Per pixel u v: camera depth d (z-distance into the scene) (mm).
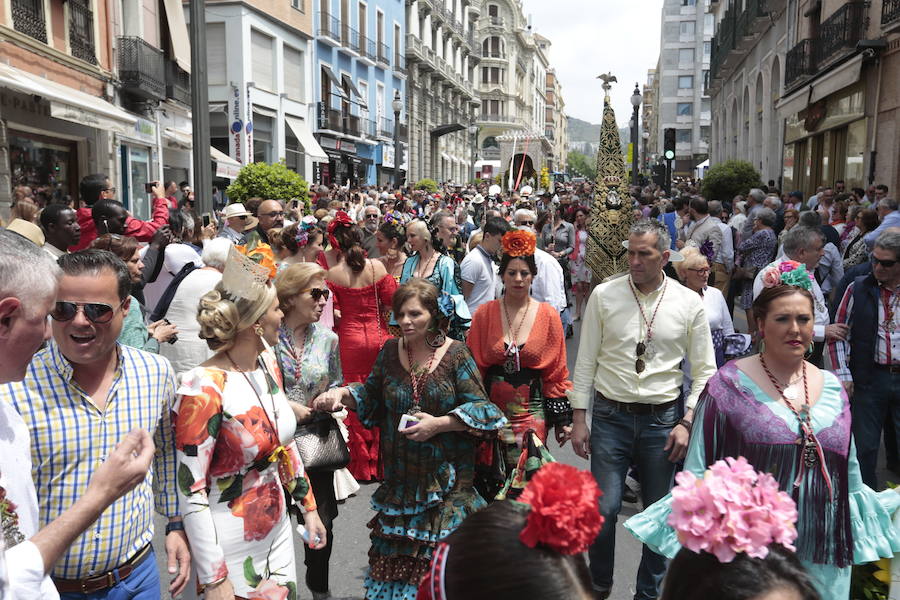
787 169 25812
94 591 2410
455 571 1396
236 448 2730
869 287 4953
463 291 6621
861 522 2828
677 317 3744
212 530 2646
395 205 17766
